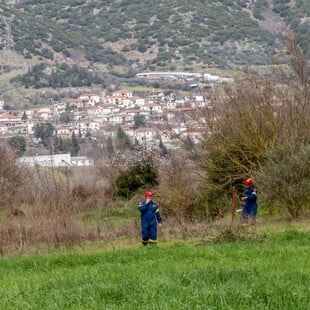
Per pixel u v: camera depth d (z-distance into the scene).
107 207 55.19
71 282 18.16
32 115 156.50
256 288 14.04
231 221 37.78
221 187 51.19
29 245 33.41
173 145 58.19
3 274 23.75
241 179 52.69
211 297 13.38
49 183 42.19
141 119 140.88
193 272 17.34
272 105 53.53
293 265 18.69
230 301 13.04
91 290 15.70
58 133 131.88
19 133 132.62
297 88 54.69
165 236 35.16
